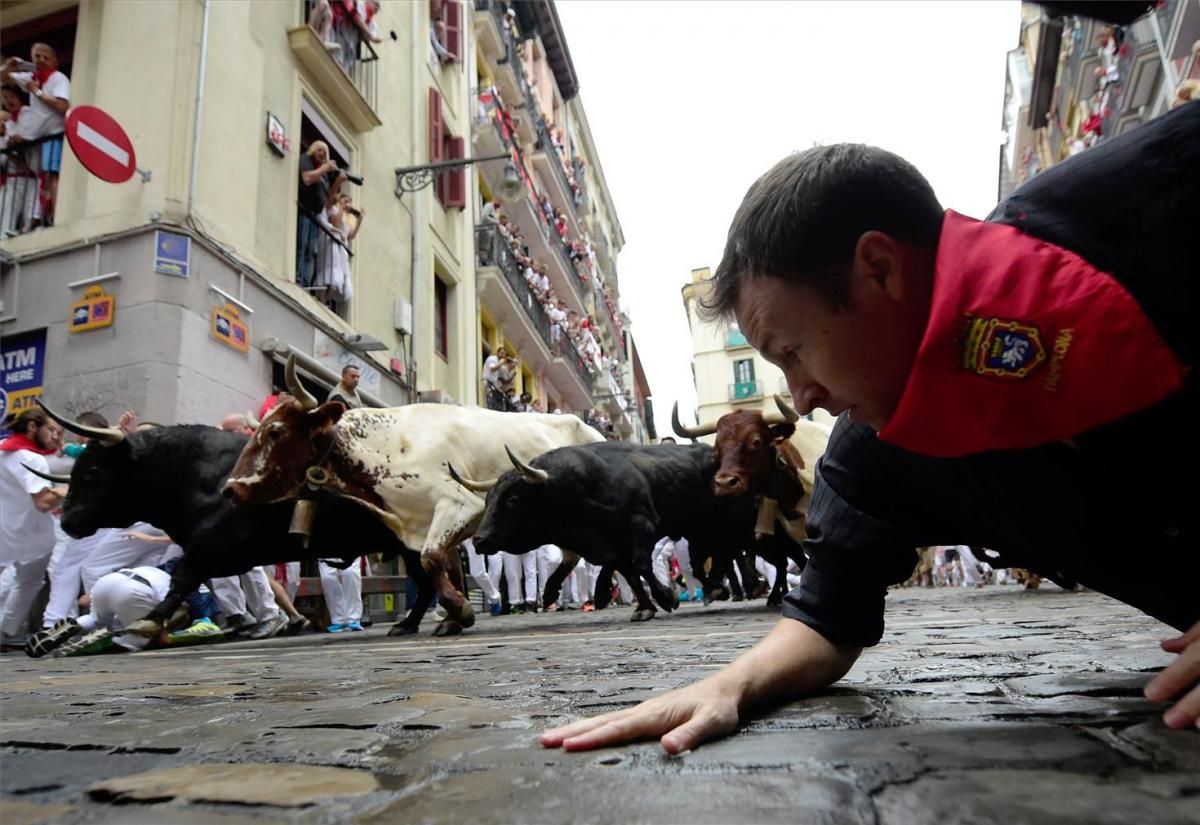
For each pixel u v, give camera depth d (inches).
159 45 368.2
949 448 50.4
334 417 269.1
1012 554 66.0
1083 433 50.4
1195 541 52.3
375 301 527.5
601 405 1337.4
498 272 733.9
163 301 339.3
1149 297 46.1
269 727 73.6
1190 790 38.1
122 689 118.2
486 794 44.1
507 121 835.4
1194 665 50.2
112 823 41.3
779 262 51.1
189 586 264.5
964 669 91.6
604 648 164.1
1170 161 46.4
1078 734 51.6
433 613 512.7
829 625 70.4
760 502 310.2
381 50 578.6
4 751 65.0
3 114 386.3
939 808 37.2
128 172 336.5
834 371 52.9
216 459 273.9
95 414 284.5
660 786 43.7
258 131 411.2
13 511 276.1
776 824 36.2
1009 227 48.3
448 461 288.5
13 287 357.4
